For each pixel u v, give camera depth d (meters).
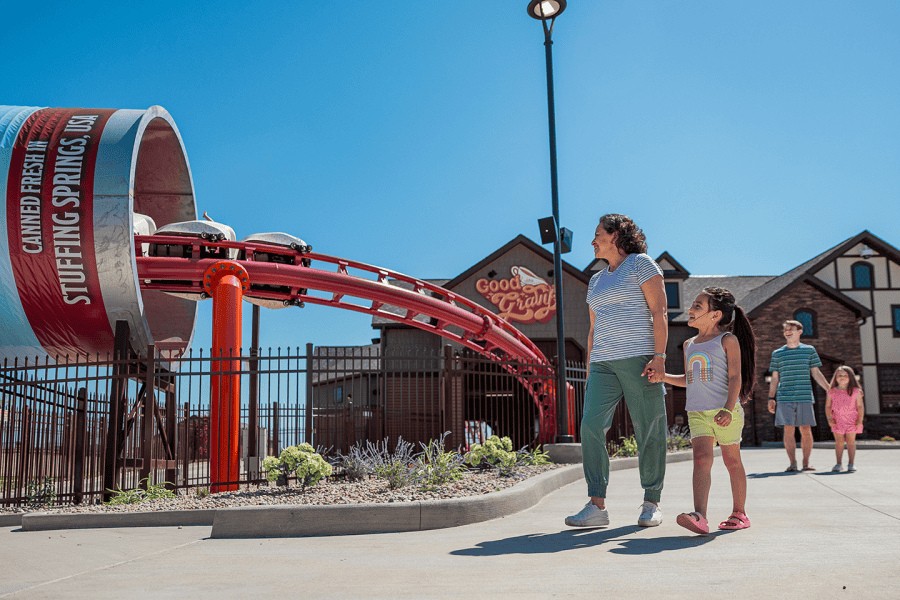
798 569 3.17
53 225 11.08
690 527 4.18
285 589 3.21
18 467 8.41
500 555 3.87
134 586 3.45
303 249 16.33
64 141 11.57
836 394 9.11
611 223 4.94
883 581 2.90
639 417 4.72
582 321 26.73
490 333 19.09
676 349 28.11
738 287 33.69
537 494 6.77
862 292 28.08
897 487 6.82
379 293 17.12
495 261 27.58
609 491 7.36
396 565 3.73
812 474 8.63
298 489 7.50
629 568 3.31
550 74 12.34
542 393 15.21
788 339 9.52
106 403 8.96
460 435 18.20
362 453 8.84
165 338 16.59
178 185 16.58
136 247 14.45
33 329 11.34
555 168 12.15
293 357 9.23
